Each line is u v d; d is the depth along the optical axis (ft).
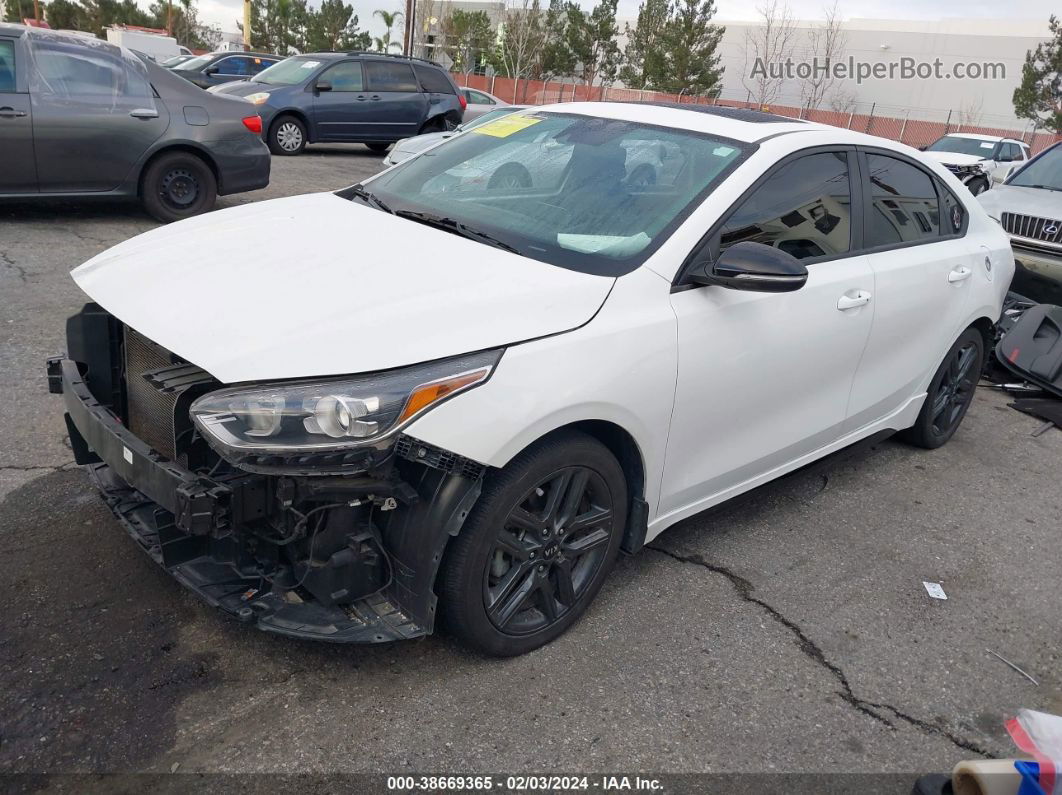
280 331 7.93
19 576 9.73
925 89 135.64
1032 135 114.42
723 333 10.11
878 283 12.60
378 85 50.57
